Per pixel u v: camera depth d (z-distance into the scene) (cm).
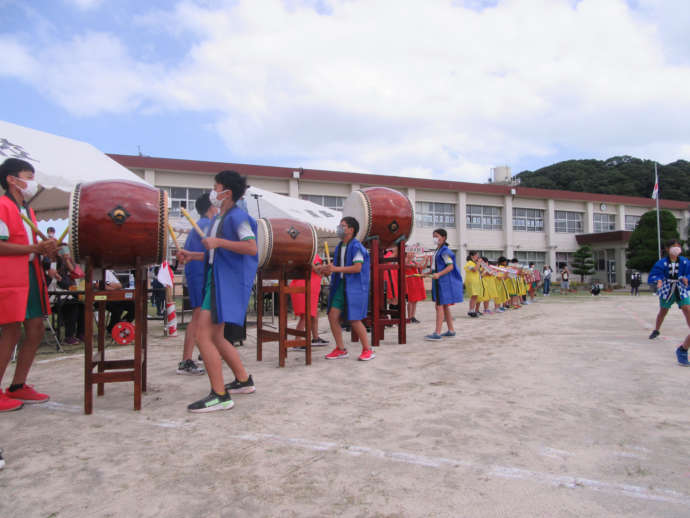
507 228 3109
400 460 229
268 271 494
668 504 184
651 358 498
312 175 2436
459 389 366
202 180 2162
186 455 237
